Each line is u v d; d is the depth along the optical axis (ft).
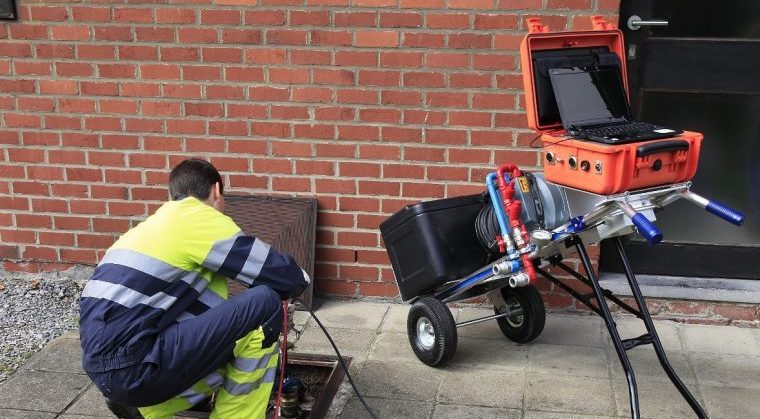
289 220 13.41
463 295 11.87
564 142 9.29
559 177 9.57
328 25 12.91
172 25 13.32
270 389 9.04
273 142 13.61
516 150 12.96
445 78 12.84
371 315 13.62
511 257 10.47
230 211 13.58
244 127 13.61
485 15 12.47
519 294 11.94
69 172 14.38
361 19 12.78
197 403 9.09
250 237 8.47
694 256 13.44
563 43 10.27
